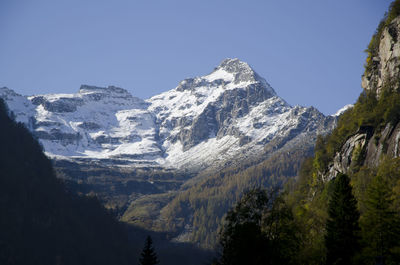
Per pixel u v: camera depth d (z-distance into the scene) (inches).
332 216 3762.3
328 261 3563.0
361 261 3464.6
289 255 3494.1
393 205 4146.2
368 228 3636.8
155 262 3708.2
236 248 3390.7
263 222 3580.2
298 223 3772.1
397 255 3395.7
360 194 5147.6
